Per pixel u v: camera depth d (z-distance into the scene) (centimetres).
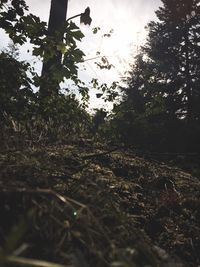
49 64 681
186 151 1633
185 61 3123
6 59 638
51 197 293
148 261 276
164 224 418
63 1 881
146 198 470
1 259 155
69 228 262
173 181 593
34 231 255
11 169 341
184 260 363
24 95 648
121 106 888
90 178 364
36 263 169
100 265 248
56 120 725
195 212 482
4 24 558
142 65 2427
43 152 433
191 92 3009
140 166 601
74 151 557
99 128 891
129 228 313
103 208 320
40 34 551
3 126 545
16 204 275
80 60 548
